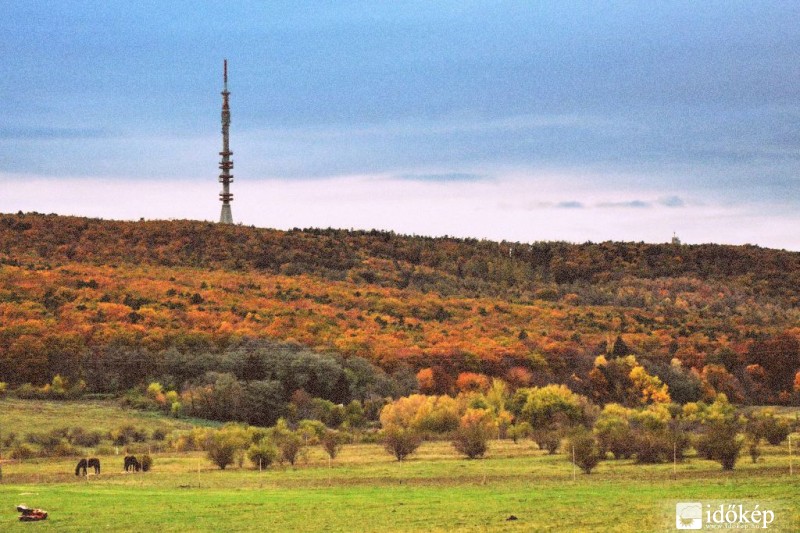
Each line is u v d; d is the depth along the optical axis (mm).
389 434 160750
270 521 97500
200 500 110062
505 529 92062
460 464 149000
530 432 185375
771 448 161125
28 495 112750
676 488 115875
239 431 171500
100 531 93062
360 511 102750
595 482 125188
